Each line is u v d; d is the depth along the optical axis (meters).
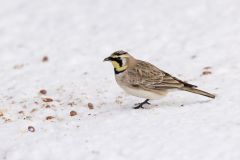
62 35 22.47
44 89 16.84
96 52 20.33
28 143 12.24
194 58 18.22
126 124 12.76
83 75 17.97
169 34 20.95
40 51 21.03
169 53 19.16
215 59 17.78
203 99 14.35
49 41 22.00
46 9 25.62
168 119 12.78
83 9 25.19
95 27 22.91
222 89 14.76
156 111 13.55
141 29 21.94
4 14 25.36
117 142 11.73
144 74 14.05
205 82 15.72
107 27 22.72
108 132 12.35
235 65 16.83
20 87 17.16
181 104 14.16
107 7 25.03
